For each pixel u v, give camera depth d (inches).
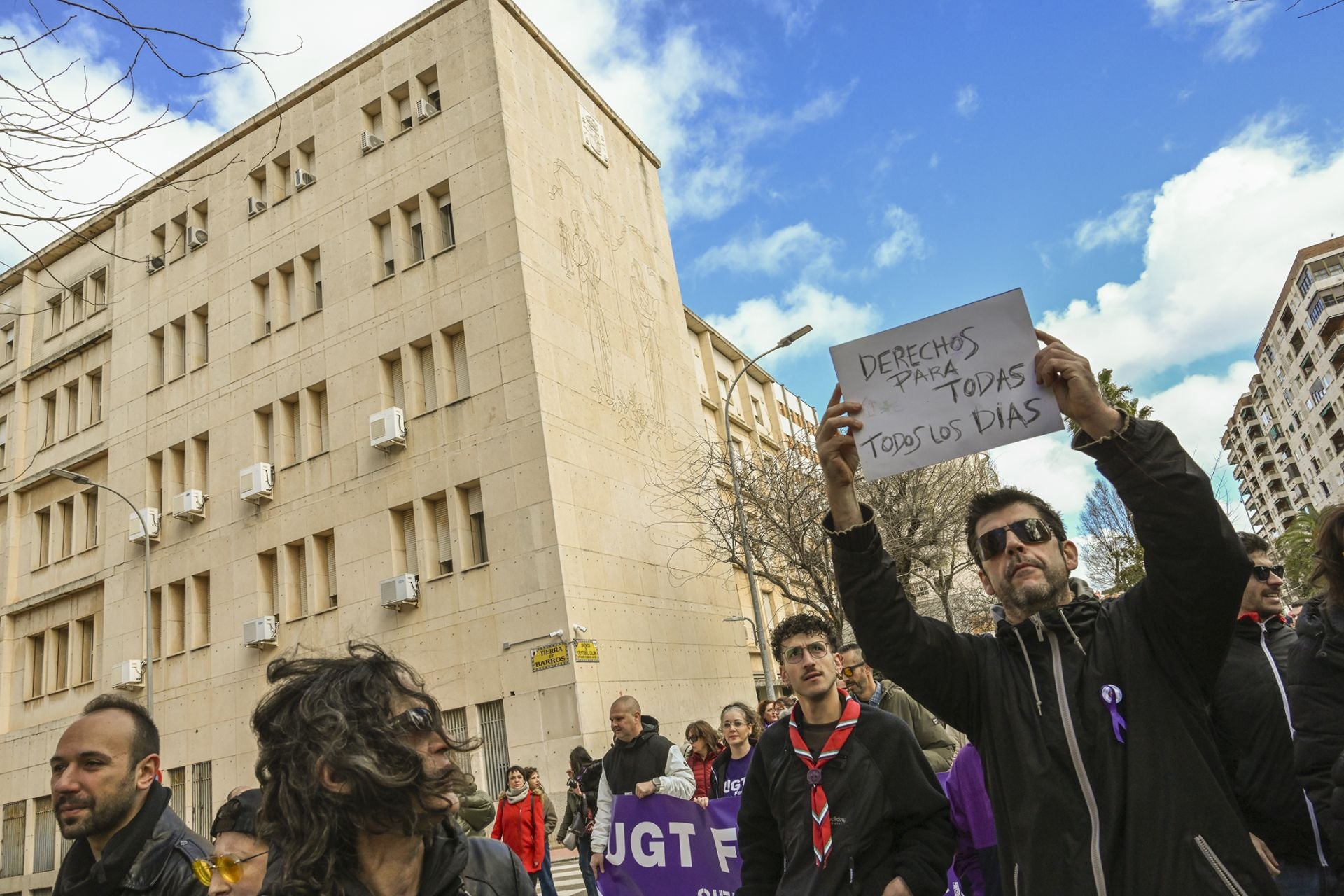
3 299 1304.1
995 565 100.7
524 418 826.2
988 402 105.7
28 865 1053.8
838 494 106.9
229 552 961.5
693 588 993.5
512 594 793.6
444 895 70.2
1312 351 3408.0
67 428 1186.0
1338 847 110.1
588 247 997.2
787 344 863.1
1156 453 87.2
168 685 971.9
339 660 69.9
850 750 134.2
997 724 96.9
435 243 916.6
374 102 993.5
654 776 244.4
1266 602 149.5
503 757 764.6
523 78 969.5
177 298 1090.1
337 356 937.5
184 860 114.8
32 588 1165.7
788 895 130.8
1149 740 88.1
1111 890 84.8
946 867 132.1
